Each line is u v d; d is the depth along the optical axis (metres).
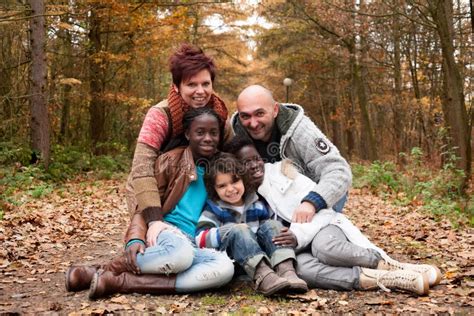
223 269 3.50
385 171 12.97
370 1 17.61
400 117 23.86
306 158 3.96
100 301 3.43
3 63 14.80
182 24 17.88
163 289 3.51
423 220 7.51
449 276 4.03
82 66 18.69
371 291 3.60
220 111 3.95
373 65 23.80
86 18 17.52
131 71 21.33
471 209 8.51
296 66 28.69
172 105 3.83
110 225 7.37
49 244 5.71
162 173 3.73
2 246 5.42
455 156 11.20
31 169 11.60
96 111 18.80
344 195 4.02
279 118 3.99
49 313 3.22
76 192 11.31
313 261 3.67
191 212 3.75
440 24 11.46
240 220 3.79
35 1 13.27
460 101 11.39
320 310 3.23
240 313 3.13
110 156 17.69
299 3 20.16
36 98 13.53
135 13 16.86
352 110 27.92
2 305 3.44
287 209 3.84
